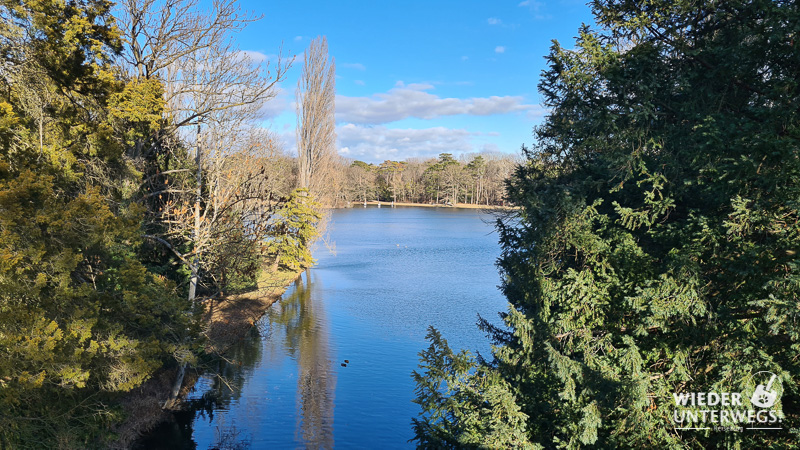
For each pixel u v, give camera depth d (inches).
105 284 498.3
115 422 562.9
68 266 391.5
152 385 714.2
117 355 452.8
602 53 457.4
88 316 418.9
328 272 1875.0
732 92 407.5
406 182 7003.0
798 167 296.0
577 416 390.0
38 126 503.8
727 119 359.6
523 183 631.2
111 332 452.8
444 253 2378.2
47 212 398.3
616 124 455.2
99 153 563.2
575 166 578.2
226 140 792.9
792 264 277.0
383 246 2625.5
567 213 458.0
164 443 594.6
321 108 1989.4
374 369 885.2
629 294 403.9
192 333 581.0
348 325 1160.8
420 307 1334.9
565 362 377.7
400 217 4653.1
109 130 563.5
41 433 438.6
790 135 315.0
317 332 1103.0
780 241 310.3
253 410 709.3
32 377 366.6
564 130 554.6
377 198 7057.1
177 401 700.0
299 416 692.1
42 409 430.6
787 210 331.0
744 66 378.9
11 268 351.9
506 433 387.2
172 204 792.3
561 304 457.4
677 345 375.6
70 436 443.8
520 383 471.5
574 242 444.5
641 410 347.9
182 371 688.4
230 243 817.5
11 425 388.8
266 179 986.7
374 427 665.0
